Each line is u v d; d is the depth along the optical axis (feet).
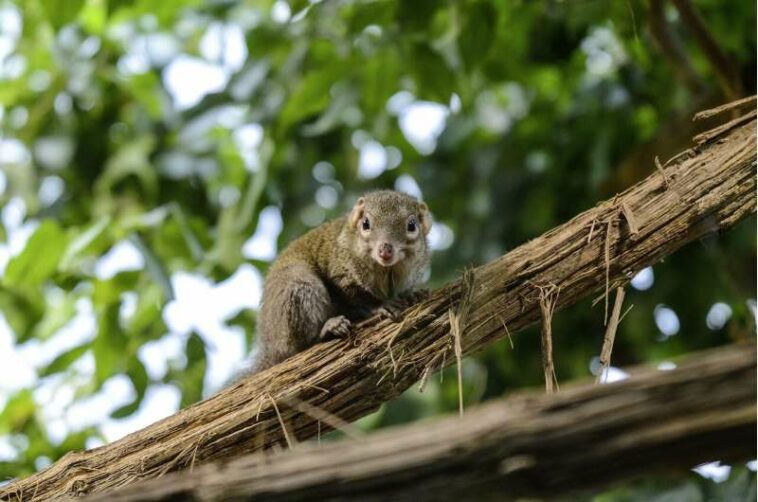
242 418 29.17
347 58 44.65
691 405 15.78
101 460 29.22
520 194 51.57
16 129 51.49
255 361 37.96
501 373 50.03
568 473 16.28
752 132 29.63
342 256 39.68
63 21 41.98
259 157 46.98
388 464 16.78
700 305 49.34
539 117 53.36
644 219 29.22
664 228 29.09
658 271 49.42
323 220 52.60
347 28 43.06
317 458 17.28
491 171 52.16
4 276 39.81
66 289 42.70
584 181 50.98
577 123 52.01
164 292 36.58
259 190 45.47
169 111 49.29
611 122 50.44
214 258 43.70
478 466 16.48
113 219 48.08
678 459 15.99
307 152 51.60
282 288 37.35
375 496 16.88
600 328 50.52
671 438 15.79
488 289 29.37
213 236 47.09
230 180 53.67
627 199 29.68
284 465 17.43
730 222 29.17
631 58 49.65
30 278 39.65
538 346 49.93
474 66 41.32
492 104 54.85
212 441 29.01
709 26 47.50
